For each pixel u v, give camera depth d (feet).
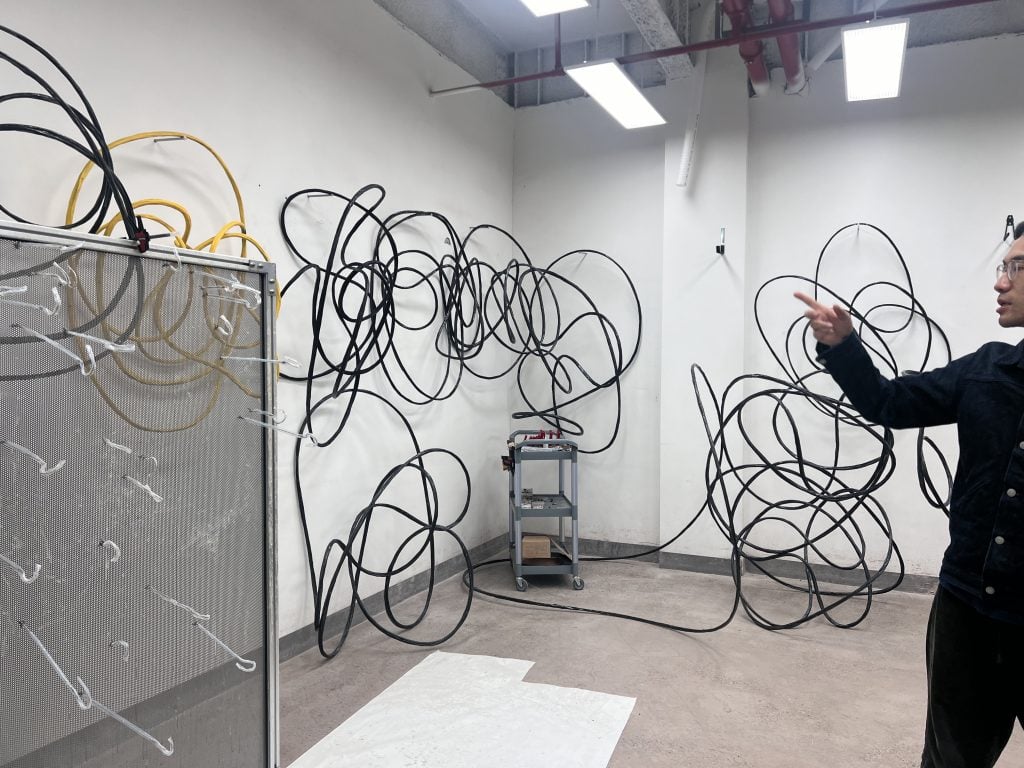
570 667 8.29
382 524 10.21
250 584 5.34
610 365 13.53
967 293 11.11
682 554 12.56
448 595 11.04
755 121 12.37
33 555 3.93
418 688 7.66
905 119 11.43
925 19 11.23
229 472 5.14
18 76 5.59
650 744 6.59
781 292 12.23
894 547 10.43
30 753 3.94
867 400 4.75
